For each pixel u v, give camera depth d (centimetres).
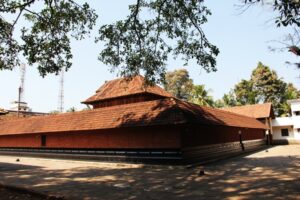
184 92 6531
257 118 4088
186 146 1777
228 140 2458
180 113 1706
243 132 2909
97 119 2173
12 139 2922
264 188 1065
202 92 4697
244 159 2122
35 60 1373
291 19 742
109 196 1009
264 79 5672
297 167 1592
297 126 4041
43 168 1880
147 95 2884
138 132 1919
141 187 1162
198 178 1332
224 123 2177
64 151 2386
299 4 726
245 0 782
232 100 5866
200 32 1508
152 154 1831
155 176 1433
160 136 1808
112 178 1409
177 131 1736
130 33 1550
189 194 1012
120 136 2014
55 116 2623
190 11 1440
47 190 1126
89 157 2188
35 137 2669
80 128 2189
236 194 985
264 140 3834
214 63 1541
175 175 1442
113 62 1606
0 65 1378
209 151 2066
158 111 1833
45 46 1378
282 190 1018
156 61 1656
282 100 5659
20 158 2667
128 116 1973
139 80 3041
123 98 2978
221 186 1131
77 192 1082
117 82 3281
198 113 1922
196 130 1936
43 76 1412
